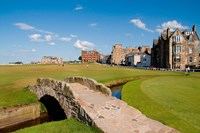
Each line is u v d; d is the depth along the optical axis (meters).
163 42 85.75
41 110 19.38
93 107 12.92
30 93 20.55
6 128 16.53
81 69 66.00
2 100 18.22
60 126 12.27
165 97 19.62
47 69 63.53
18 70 57.94
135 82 30.55
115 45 150.12
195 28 82.62
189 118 13.40
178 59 78.44
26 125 17.34
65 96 14.95
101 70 61.53
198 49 79.62
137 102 17.14
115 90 28.94
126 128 10.73
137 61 118.44
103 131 10.40
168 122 12.35
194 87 27.27
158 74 50.75
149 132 10.41
